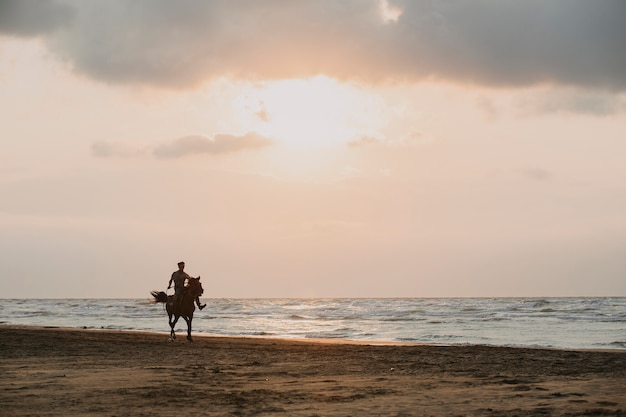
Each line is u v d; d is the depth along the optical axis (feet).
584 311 248.32
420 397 40.01
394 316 236.84
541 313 237.66
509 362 65.05
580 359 68.44
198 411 34.86
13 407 35.83
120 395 40.47
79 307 396.78
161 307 381.19
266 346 87.81
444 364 62.85
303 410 35.17
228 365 60.49
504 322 185.88
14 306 447.83
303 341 103.19
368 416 33.19
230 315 261.65
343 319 219.41
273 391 42.57
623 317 202.90
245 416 33.42
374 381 48.57
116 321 204.95
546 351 80.48
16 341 91.25
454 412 34.27
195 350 79.00
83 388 43.57
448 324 179.73
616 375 51.93
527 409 34.96
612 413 33.47
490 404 36.96
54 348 79.66
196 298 97.76
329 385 45.96
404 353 77.10
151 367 57.77
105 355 70.54
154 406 36.40
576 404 36.52
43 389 43.06
